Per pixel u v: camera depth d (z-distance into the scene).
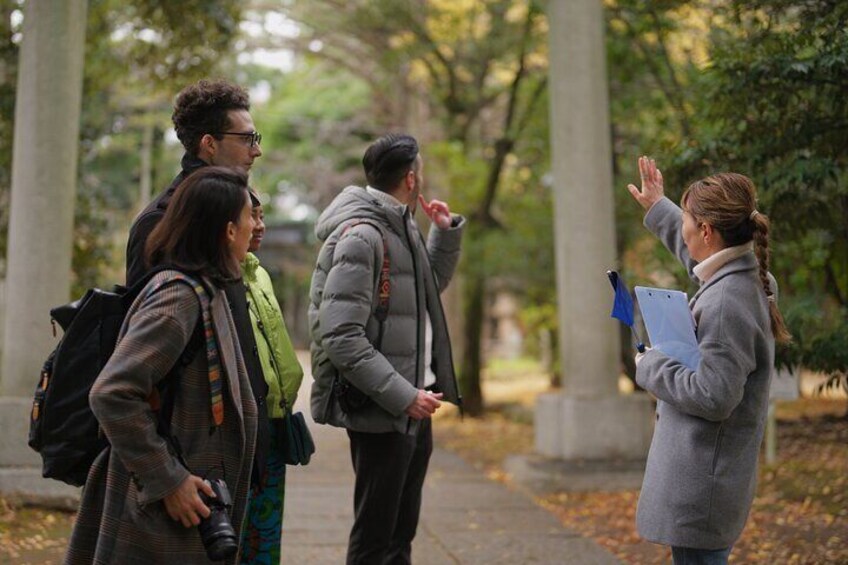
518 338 33.53
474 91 15.07
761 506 6.53
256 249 3.50
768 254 3.03
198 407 2.71
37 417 2.79
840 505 6.40
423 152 14.89
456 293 15.95
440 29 14.10
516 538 5.81
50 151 6.22
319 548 5.47
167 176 22.28
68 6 6.28
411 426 3.81
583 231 8.17
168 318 2.62
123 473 2.68
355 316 3.71
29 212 6.21
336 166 23.98
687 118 8.02
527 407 14.73
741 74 5.05
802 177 5.00
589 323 8.16
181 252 2.73
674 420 3.04
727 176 3.09
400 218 3.92
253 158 3.45
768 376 3.02
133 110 17.58
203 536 2.61
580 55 8.20
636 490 7.48
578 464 7.87
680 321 2.98
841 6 4.77
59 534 5.40
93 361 2.77
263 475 3.16
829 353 5.16
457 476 8.20
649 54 10.01
